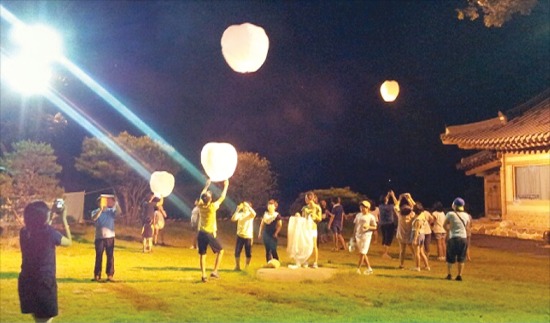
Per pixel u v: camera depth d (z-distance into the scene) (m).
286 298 11.16
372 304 10.80
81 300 10.60
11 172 19.89
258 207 33.53
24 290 6.91
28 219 7.04
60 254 17.53
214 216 13.05
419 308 10.52
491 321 9.55
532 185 27.03
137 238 23.61
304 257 14.04
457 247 13.72
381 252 19.95
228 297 11.15
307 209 14.40
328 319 9.41
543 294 12.23
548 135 23.69
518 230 26.17
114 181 28.08
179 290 11.77
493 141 26.84
